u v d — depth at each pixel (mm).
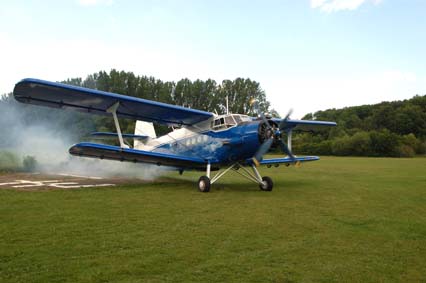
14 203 6531
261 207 6637
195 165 10781
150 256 3641
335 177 13938
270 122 9102
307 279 3135
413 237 4672
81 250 3797
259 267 3402
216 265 3430
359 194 8805
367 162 27641
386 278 3197
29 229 4637
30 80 7754
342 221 5566
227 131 9664
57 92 8523
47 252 3711
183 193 8547
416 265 3561
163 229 4770
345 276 3221
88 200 7043
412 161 29531
